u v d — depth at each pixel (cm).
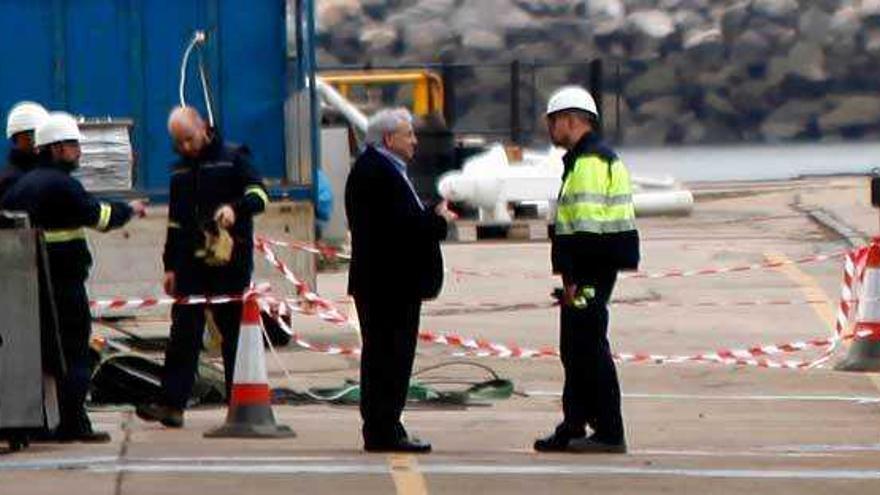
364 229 4872
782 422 5697
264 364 5316
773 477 4672
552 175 11881
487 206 11850
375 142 4881
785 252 10412
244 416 5284
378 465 4778
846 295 6844
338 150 10369
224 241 5425
